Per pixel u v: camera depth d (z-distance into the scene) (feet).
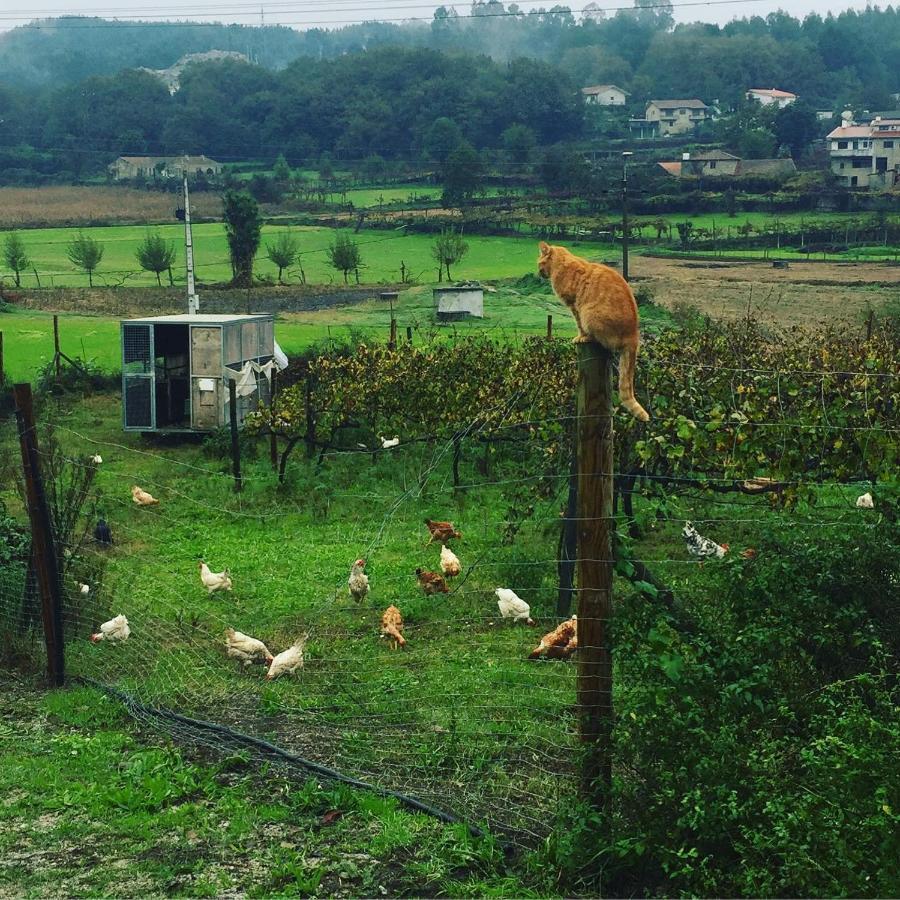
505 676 39.91
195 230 298.76
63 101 447.83
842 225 263.70
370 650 44.34
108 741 36.11
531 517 56.70
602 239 260.62
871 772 24.64
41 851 29.55
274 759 34.35
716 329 104.68
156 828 30.55
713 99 576.20
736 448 41.06
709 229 270.26
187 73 459.73
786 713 27.02
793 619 29.58
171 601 51.49
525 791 31.07
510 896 26.25
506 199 304.09
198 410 95.40
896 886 22.75
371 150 388.98
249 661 42.70
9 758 34.99
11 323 172.24
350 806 31.09
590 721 27.99
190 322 95.09
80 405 114.52
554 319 173.47
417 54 437.99
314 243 270.26
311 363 95.96
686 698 26.94
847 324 139.85
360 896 27.02
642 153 402.31
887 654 28.78
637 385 51.78
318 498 71.67
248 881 27.78
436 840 29.04
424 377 82.58
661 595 29.81
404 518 66.13
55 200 347.15
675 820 26.45
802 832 24.39
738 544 47.44
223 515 69.21
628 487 50.60
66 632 45.57
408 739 35.06
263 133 405.59
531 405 68.28
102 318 182.09
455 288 174.60
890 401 50.06
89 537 62.59
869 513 35.50
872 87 606.55
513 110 427.33
